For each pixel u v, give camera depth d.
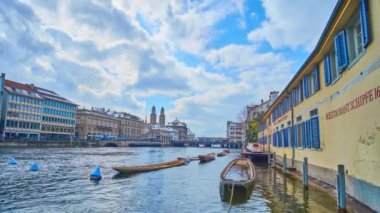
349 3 10.21
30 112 95.06
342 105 12.36
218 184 21.84
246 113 91.81
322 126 15.64
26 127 93.50
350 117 11.35
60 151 71.56
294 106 23.08
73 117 117.44
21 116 91.69
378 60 8.70
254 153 38.84
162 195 17.53
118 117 160.12
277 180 20.80
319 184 15.13
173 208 14.20
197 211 13.43
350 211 9.88
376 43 8.84
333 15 11.52
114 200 16.20
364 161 9.90
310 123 18.02
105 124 143.50
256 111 81.62
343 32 11.80
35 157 48.00
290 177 21.81
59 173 28.58
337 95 13.06
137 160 51.06
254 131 69.44
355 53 11.47
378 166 8.80
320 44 14.24
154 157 62.59
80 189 19.77
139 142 147.50
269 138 41.00
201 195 17.22
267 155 38.44
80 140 109.69
